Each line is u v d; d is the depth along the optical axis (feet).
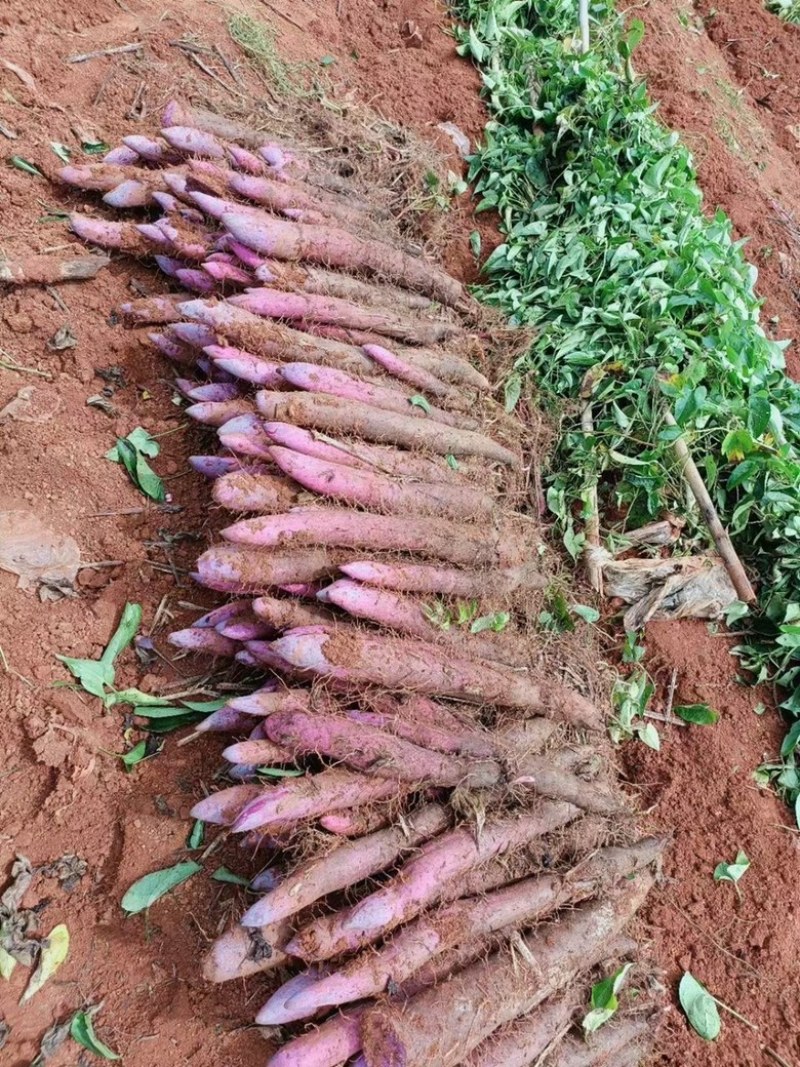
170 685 3.90
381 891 3.21
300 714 3.35
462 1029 3.15
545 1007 3.51
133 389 4.47
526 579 4.47
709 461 4.78
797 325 6.68
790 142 9.08
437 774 3.56
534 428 5.18
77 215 4.49
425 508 4.18
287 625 3.56
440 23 7.06
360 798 3.38
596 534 4.89
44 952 3.30
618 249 5.37
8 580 3.85
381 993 3.14
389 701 3.62
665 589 4.69
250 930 3.14
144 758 3.74
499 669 3.99
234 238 4.45
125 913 3.43
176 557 4.20
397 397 4.48
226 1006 3.31
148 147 4.80
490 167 6.29
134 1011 3.28
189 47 5.60
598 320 5.34
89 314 4.49
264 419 3.95
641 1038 3.77
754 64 9.51
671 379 4.80
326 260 4.81
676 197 5.87
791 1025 3.96
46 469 4.10
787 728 4.69
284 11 6.40
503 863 3.62
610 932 3.71
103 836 3.58
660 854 4.24
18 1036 3.17
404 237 5.63
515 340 5.37
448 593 4.07
